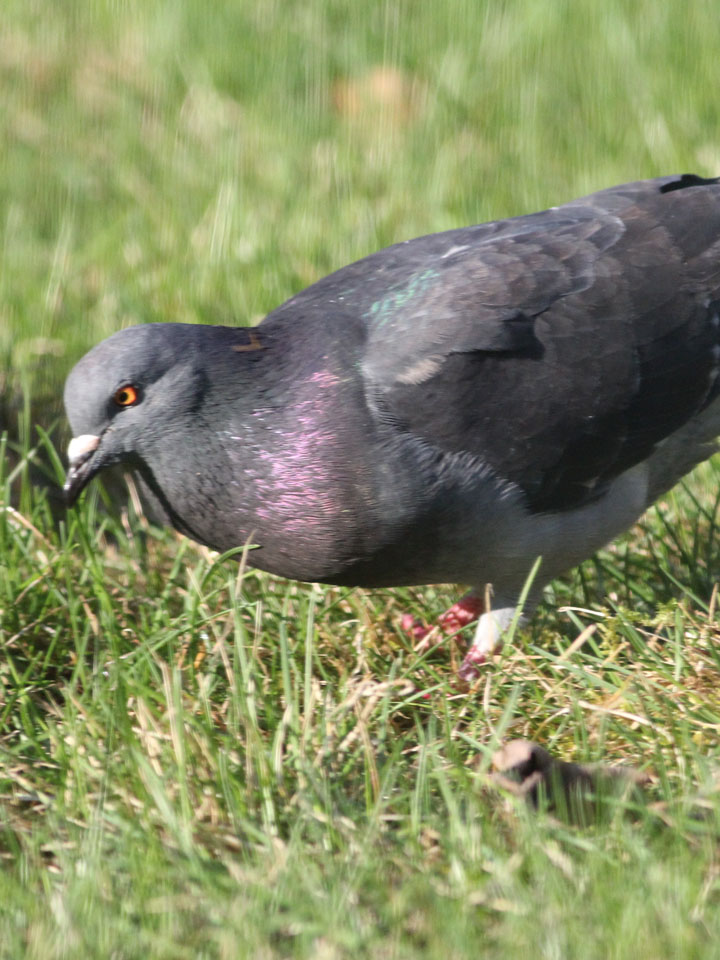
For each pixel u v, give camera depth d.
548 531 8.38
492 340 8.07
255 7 17.23
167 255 12.78
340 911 5.91
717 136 14.36
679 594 9.06
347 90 15.68
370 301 8.24
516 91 15.45
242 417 7.84
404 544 8.02
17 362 11.35
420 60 16.19
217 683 7.93
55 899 6.08
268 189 13.81
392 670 7.76
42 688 8.17
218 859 6.61
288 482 7.84
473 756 7.37
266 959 5.77
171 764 7.05
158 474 8.00
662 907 5.84
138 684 7.47
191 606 8.31
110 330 11.86
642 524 9.80
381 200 13.66
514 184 13.84
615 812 6.53
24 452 9.70
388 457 7.82
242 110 15.43
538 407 8.14
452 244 8.73
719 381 8.70
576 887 6.05
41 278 12.61
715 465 10.20
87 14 17.50
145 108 15.65
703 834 6.41
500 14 16.86
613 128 14.62
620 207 8.92
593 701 7.72
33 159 14.70
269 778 6.95
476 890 6.12
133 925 6.04
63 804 6.96
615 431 8.36
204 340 7.89
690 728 7.40
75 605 8.50
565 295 8.33
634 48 15.88
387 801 6.79
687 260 8.66
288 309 8.34
